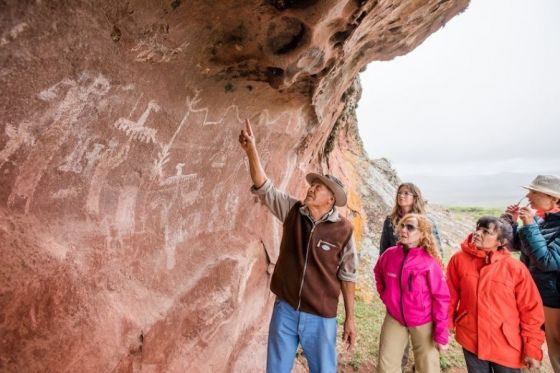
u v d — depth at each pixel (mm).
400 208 3301
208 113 2283
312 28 1818
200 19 1731
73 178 1592
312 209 2162
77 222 1615
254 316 3451
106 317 1561
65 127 1488
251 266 3174
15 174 1350
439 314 2418
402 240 2539
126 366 1658
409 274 2518
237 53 2004
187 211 2473
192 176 2424
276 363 2188
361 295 5383
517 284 2359
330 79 2982
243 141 2217
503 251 2463
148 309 1880
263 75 2225
